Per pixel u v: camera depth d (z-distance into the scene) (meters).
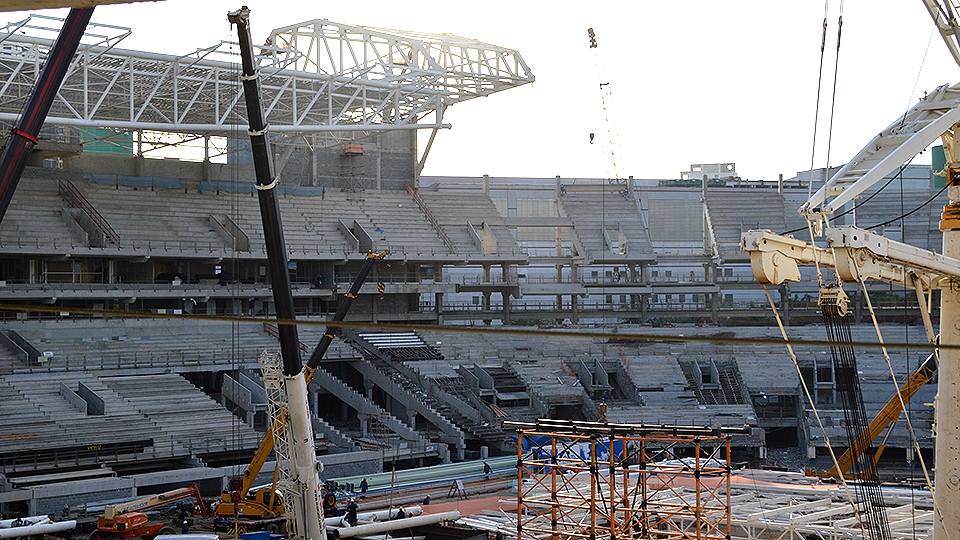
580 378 82.38
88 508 49.38
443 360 80.38
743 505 45.44
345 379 82.44
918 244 99.12
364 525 43.59
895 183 105.00
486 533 44.03
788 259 19.80
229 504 46.56
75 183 79.50
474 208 98.25
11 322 68.38
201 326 77.06
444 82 77.69
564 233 111.69
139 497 52.44
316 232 86.44
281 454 41.34
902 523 38.34
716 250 99.00
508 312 93.38
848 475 54.94
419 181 105.06
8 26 56.28
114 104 75.25
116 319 72.69
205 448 58.50
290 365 34.72
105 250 72.75
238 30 31.14
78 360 66.62
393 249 86.38
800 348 86.00
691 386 80.81
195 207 83.19
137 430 58.34
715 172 136.62
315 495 36.28
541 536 36.09
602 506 41.06
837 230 19.50
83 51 59.38
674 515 35.72
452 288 88.75
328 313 84.62
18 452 52.97
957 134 21.41
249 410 65.69
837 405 79.75
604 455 55.84
